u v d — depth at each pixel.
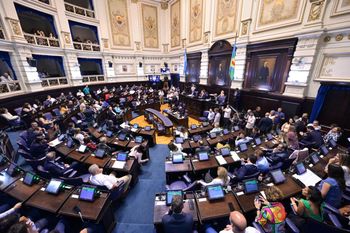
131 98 12.83
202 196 2.70
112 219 3.08
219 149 4.52
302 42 6.61
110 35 14.18
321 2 5.91
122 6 14.09
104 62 14.48
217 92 11.05
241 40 8.93
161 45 16.62
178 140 5.43
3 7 7.65
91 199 2.60
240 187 2.83
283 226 2.15
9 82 8.12
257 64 8.66
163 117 8.66
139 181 4.59
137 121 10.30
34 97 9.13
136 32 15.14
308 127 5.78
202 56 11.92
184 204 2.57
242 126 7.41
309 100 6.81
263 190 2.81
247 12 8.43
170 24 15.43
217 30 10.54
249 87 9.23
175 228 2.00
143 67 16.45
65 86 11.78
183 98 12.20
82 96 11.37
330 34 6.02
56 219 2.68
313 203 2.25
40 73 11.02
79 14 12.18
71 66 12.04
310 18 6.27
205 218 2.34
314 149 5.04
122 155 4.25
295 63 6.94
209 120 8.32
